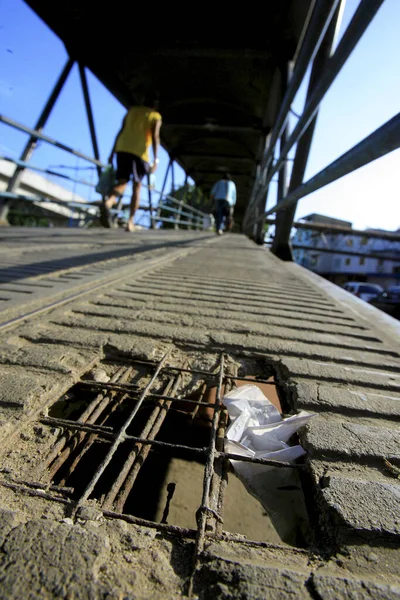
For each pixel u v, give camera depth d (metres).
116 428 1.54
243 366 1.76
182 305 2.50
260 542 0.81
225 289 3.12
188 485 1.94
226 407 1.39
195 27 7.72
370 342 2.09
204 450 1.08
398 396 1.48
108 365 1.62
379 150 1.66
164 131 12.98
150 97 7.07
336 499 0.91
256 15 7.27
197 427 1.83
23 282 2.73
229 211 12.48
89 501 0.88
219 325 2.13
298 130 3.42
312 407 1.35
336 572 0.74
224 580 0.70
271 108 9.98
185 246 6.44
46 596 0.63
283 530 0.98
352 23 2.00
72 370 1.46
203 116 11.61
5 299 2.27
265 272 4.37
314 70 4.28
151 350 1.73
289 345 1.90
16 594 0.63
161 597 0.66
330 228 13.21
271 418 1.35
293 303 2.86
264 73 8.89
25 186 21.33
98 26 7.61
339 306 2.90
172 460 2.10
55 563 0.69
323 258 37.03
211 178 20.19
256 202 8.36
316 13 2.55
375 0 1.72
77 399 1.48
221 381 1.54
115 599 0.64
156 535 0.80
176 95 10.30
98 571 0.69
